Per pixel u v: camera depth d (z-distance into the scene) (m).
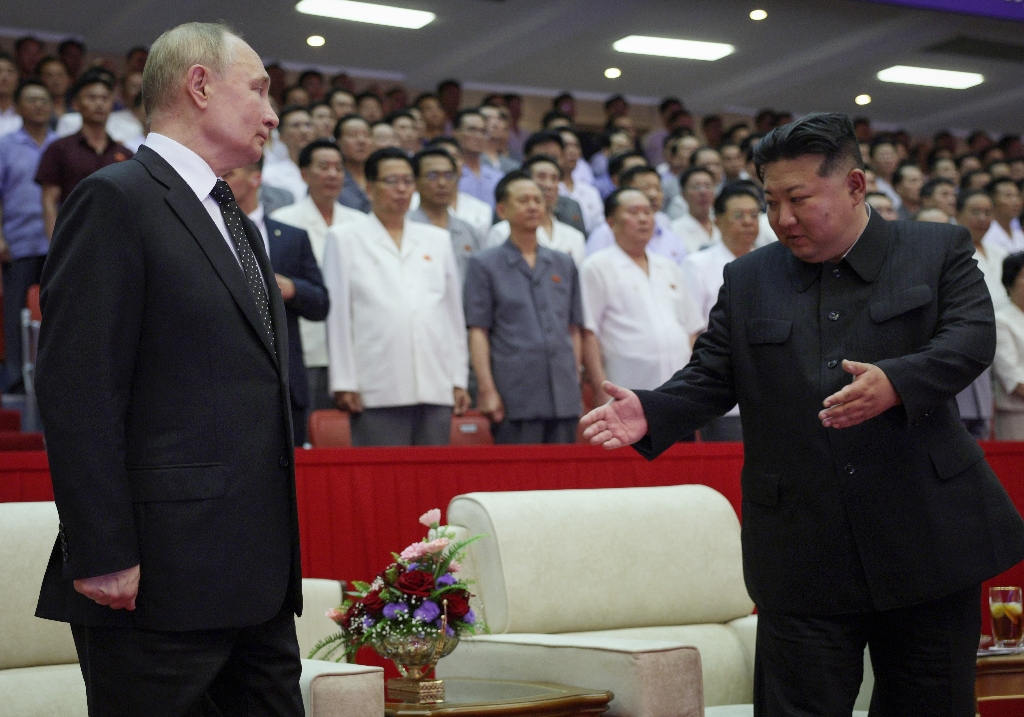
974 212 7.03
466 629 2.77
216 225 2.07
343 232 4.70
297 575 2.05
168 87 2.07
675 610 3.39
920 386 2.02
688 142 8.99
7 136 6.50
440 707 2.59
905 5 10.02
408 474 3.90
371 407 4.56
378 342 4.58
